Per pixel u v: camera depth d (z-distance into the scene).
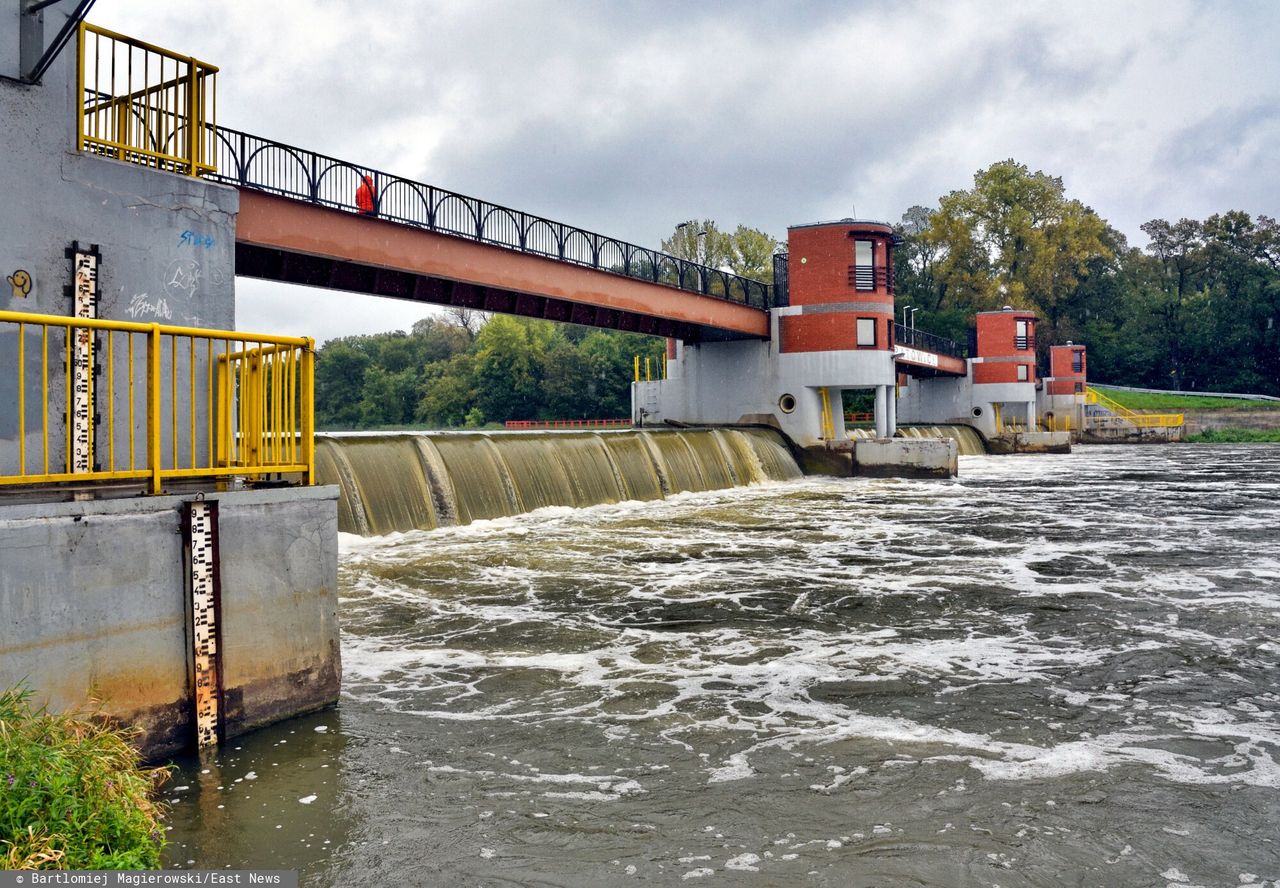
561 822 7.36
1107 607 15.61
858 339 46.38
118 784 6.16
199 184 10.41
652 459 34.75
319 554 9.62
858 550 21.81
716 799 7.82
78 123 9.34
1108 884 6.52
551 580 17.64
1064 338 114.88
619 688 10.89
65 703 7.36
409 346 147.00
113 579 7.69
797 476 46.19
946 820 7.48
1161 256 131.12
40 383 8.95
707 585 17.31
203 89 10.68
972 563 20.02
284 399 9.77
